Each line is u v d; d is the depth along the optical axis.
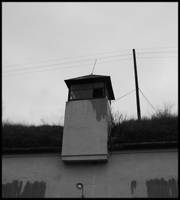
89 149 11.01
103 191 10.30
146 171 10.41
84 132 11.47
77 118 11.91
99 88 13.02
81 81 13.27
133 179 10.34
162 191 9.88
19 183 11.22
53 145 12.02
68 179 10.88
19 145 12.65
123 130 12.64
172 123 12.64
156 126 12.51
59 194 10.60
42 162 11.58
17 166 11.69
